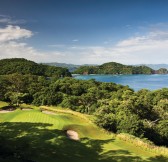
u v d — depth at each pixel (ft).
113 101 267.80
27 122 166.40
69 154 114.32
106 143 138.92
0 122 168.96
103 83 485.15
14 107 297.12
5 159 91.30
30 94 372.17
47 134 139.44
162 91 389.19
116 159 114.93
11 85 389.80
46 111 266.36
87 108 337.11
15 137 130.82
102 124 177.06
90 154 118.73
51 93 364.38
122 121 182.91
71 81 499.10
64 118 195.21
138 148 134.82
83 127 165.27
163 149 132.16
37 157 104.73
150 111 258.57
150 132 194.08
